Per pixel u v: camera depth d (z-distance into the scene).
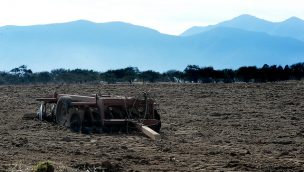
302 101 38.03
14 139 21.42
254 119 29.36
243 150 19.89
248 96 41.66
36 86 53.12
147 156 18.36
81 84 58.88
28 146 19.78
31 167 15.40
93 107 24.19
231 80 64.81
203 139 22.52
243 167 16.78
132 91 45.91
